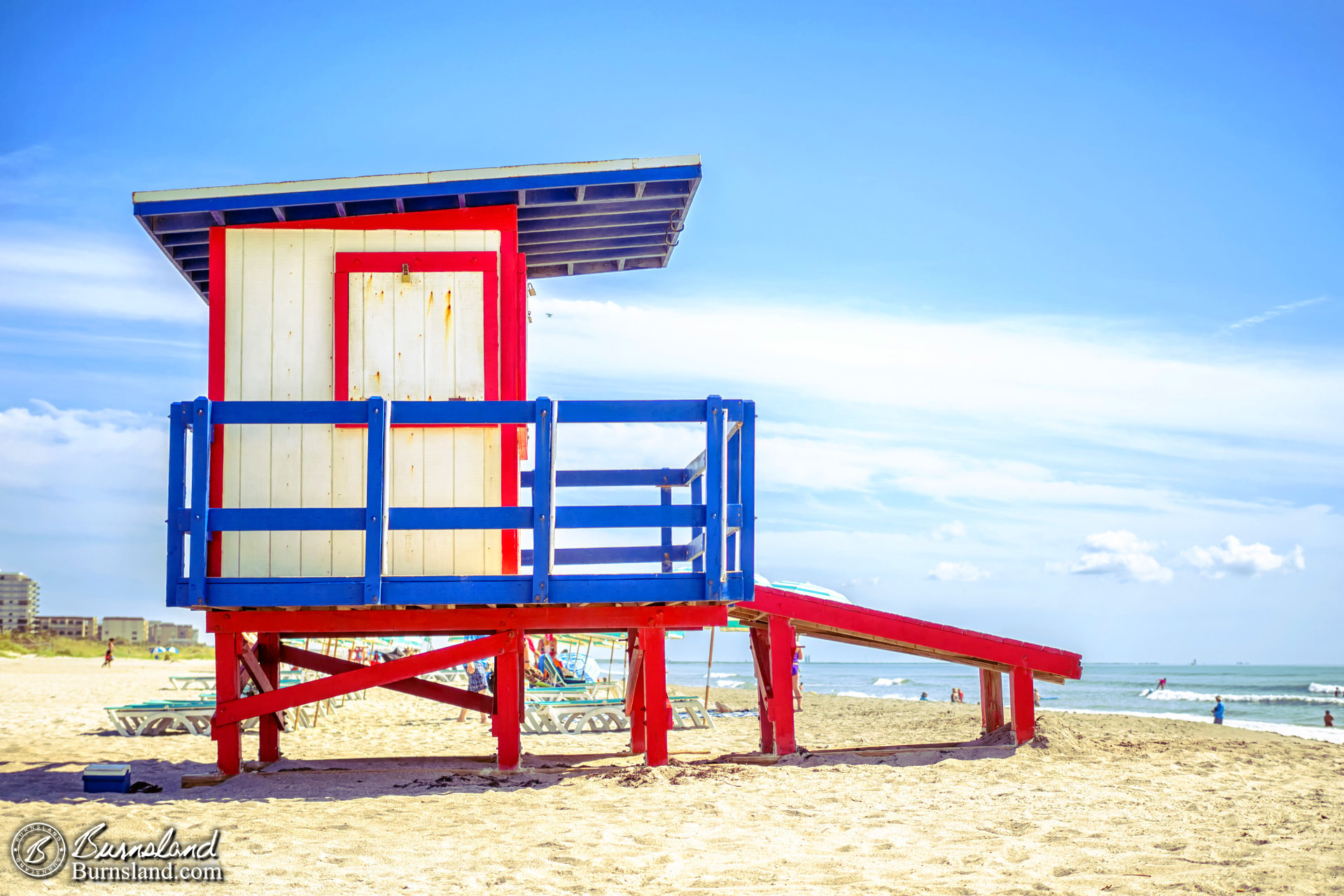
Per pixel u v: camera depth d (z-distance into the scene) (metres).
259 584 7.54
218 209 8.30
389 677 8.24
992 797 7.39
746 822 6.52
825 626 9.72
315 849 5.66
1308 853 5.50
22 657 68.38
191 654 98.12
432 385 8.38
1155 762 9.12
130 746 12.23
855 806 7.05
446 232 8.60
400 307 8.45
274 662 9.66
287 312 8.41
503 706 8.44
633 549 10.34
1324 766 9.02
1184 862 5.34
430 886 4.90
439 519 7.68
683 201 9.67
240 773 8.49
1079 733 10.96
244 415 7.59
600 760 9.50
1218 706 22.62
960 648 9.84
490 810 6.94
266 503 8.17
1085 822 6.45
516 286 8.61
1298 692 69.31
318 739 13.23
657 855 5.56
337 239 8.52
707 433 7.97
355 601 7.55
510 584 7.73
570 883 4.98
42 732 14.20
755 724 15.43
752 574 7.94
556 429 7.86
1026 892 4.73
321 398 8.32
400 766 8.97
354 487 8.24
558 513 7.87
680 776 8.31
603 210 9.68
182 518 7.59
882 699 29.14
